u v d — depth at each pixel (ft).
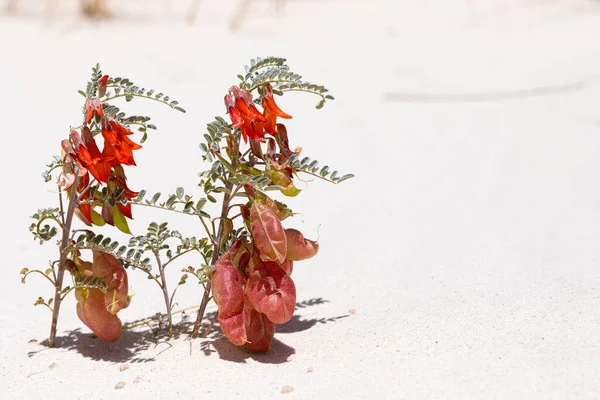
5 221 4.71
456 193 5.02
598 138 5.98
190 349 3.54
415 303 3.80
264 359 3.47
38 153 5.64
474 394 3.16
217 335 3.64
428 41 10.07
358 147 5.93
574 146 5.80
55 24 10.23
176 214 4.75
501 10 11.90
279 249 3.34
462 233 4.48
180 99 7.06
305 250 3.50
